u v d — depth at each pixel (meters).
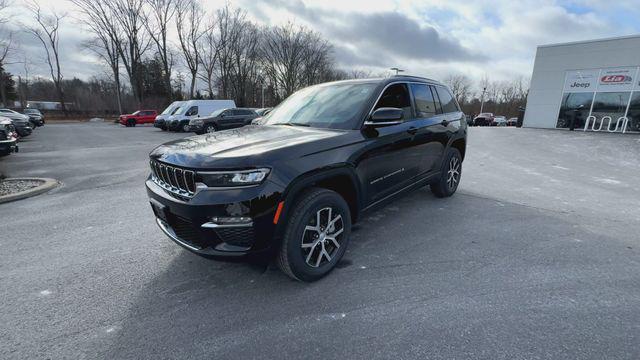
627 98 16.92
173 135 18.62
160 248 3.37
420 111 3.99
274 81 49.12
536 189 5.82
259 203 2.23
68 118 44.56
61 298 2.51
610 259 3.08
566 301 2.41
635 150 11.44
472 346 1.97
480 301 2.42
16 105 58.09
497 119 38.25
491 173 7.38
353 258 3.10
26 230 3.87
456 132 4.77
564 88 19.25
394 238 3.55
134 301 2.47
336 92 3.60
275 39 46.66
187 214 2.33
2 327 2.19
